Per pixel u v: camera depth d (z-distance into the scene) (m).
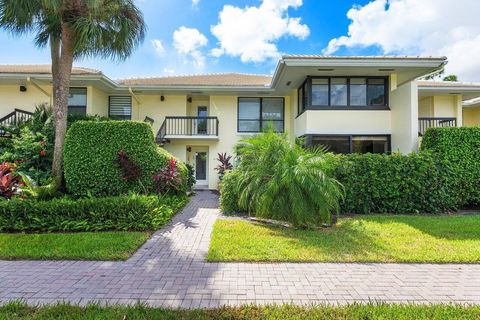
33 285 3.55
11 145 10.12
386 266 4.23
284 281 3.69
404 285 3.59
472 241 5.25
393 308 2.90
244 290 3.44
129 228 6.17
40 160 9.39
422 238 5.45
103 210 6.23
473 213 8.20
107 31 8.67
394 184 8.12
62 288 3.47
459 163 8.37
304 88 12.82
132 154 8.27
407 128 10.95
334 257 4.49
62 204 6.24
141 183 8.14
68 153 8.13
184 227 6.53
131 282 3.64
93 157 8.14
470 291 3.43
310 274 3.93
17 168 8.62
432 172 8.16
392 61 10.66
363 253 4.65
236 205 8.22
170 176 8.37
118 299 3.19
